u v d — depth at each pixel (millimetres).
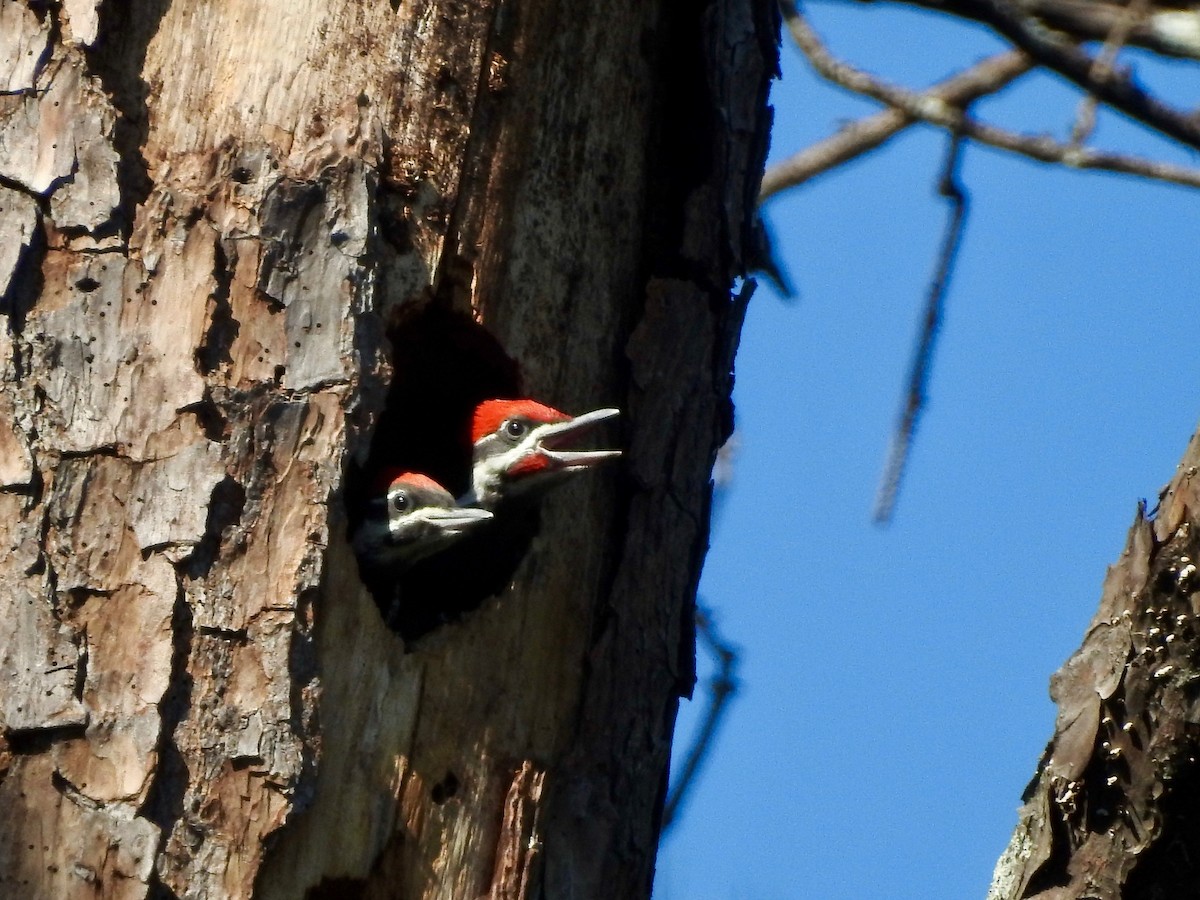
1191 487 8742
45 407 8109
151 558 7992
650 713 9781
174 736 7812
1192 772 8688
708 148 10578
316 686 8125
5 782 7617
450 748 8891
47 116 8484
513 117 9695
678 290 10336
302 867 8086
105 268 8336
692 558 10188
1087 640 9062
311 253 8617
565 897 9133
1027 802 9227
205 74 8844
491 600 9398
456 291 9406
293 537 8234
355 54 9125
